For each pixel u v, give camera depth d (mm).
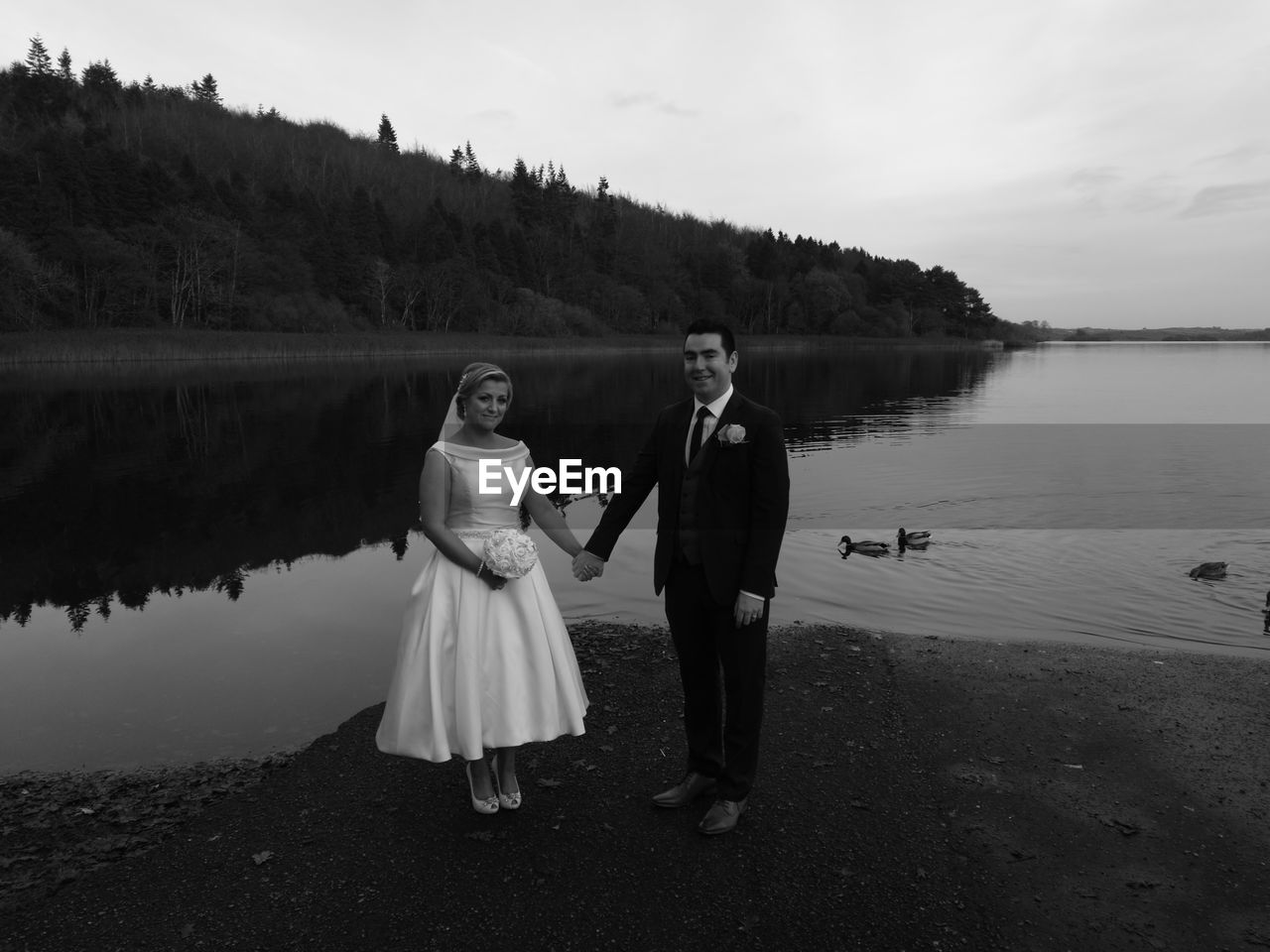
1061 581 8242
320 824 3373
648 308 115812
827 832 3256
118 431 21375
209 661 5824
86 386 37656
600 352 93125
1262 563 9062
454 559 3062
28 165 70750
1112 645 6281
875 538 10188
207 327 73250
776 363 75812
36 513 11656
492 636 3113
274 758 4246
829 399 36531
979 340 152750
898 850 3133
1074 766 3812
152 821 3582
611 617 6605
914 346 128625
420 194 133500
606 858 3082
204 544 9648
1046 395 38750
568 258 117438
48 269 63250
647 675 5047
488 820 3369
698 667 3363
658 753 3977
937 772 3762
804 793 3561
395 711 3154
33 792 3916
